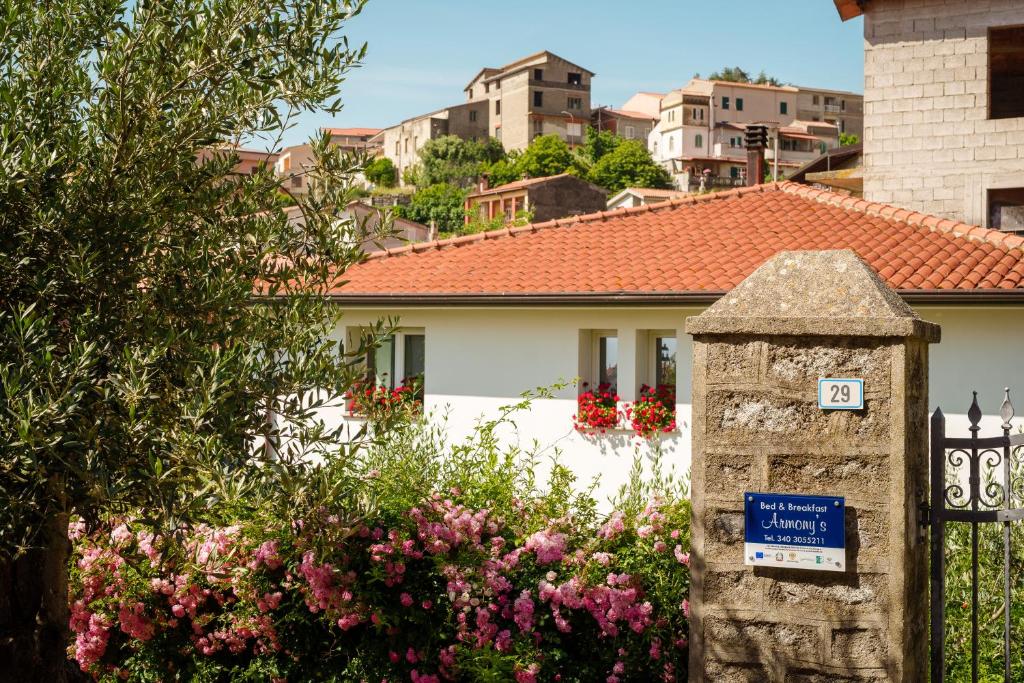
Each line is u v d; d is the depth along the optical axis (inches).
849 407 184.7
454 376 599.8
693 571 193.0
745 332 190.2
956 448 192.9
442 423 599.2
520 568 236.4
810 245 586.2
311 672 237.1
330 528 205.9
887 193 781.3
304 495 197.6
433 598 234.1
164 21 200.5
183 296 195.6
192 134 197.5
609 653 227.0
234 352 184.5
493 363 590.9
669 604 227.5
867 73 786.2
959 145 762.2
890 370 183.8
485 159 4094.5
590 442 565.0
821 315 186.5
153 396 176.2
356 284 610.5
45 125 190.7
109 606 248.2
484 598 229.6
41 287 181.2
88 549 250.8
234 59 202.8
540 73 4242.1
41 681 216.2
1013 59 769.6
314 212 226.7
